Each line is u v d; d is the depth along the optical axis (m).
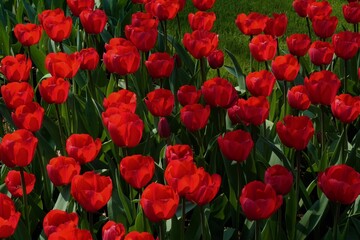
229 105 4.60
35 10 8.86
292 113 5.42
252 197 3.31
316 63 5.53
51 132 5.14
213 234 4.46
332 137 5.56
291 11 10.39
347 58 5.60
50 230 3.14
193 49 5.44
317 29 6.04
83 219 4.10
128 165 3.62
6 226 3.17
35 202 4.57
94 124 5.38
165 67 5.09
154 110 4.48
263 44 5.40
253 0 10.95
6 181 4.08
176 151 3.82
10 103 4.60
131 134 3.95
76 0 6.31
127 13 8.27
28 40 5.78
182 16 10.27
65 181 3.78
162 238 3.45
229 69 6.88
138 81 6.20
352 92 6.54
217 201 4.52
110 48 5.52
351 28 9.91
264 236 3.99
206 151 4.96
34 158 4.86
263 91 4.68
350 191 3.44
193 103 4.72
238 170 4.02
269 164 4.87
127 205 4.21
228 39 9.27
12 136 3.87
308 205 4.59
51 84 4.72
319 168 4.81
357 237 4.37
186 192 3.35
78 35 7.06
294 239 4.20
